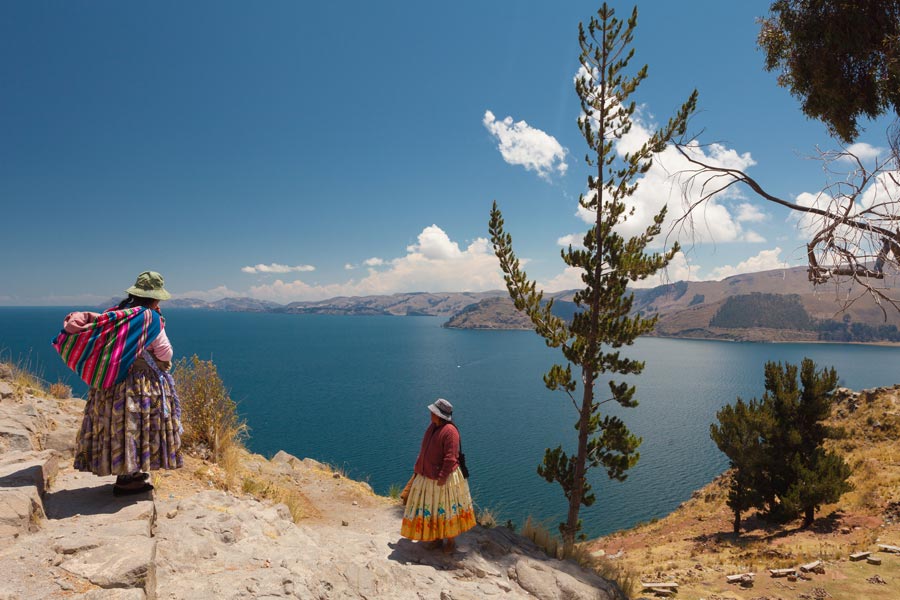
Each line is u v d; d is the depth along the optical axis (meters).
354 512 8.48
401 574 4.90
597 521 70.00
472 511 6.06
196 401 7.87
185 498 5.40
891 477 27.09
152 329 4.17
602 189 11.30
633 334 11.12
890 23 4.19
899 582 13.34
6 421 5.36
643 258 10.80
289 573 3.90
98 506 3.95
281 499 7.50
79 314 3.92
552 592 5.64
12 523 3.14
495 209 11.92
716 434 28.45
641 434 127.00
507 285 12.12
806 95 4.95
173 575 3.50
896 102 4.34
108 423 4.02
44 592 2.51
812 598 12.80
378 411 138.88
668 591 14.51
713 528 32.25
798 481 24.23
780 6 4.68
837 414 42.03
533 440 114.25
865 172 3.20
